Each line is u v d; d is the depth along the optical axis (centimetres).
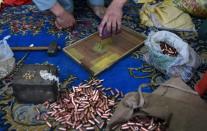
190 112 113
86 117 124
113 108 128
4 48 148
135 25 182
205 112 113
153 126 118
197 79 143
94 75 145
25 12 197
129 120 119
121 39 167
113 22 148
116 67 152
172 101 118
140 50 161
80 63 151
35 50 163
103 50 160
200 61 148
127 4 203
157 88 129
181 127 111
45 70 129
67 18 175
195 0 180
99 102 130
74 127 121
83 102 129
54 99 131
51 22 187
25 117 128
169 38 148
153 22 179
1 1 203
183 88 124
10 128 124
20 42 171
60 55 160
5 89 141
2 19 191
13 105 133
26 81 125
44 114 128
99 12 188
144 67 151
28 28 183
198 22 183
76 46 163
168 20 176
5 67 146
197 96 121
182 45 142
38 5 167
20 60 157
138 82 143
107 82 143
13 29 182
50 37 175
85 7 200
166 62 139
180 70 139
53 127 123
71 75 148
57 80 131
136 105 116
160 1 202
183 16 179
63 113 126
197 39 168
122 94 136
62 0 174
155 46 145
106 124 122
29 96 130
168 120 116
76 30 180
